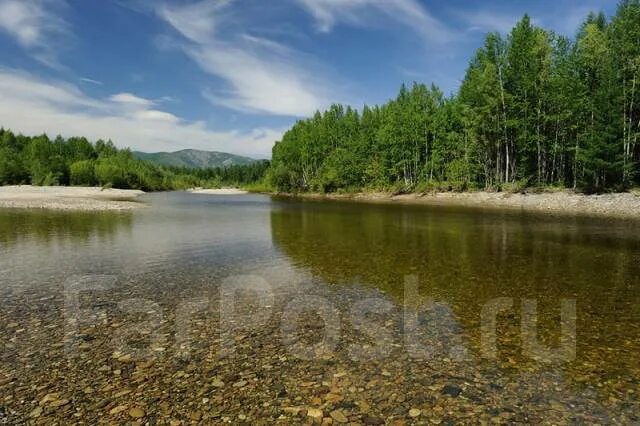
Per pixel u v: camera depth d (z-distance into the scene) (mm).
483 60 60062
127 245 20922
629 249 19172
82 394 6461
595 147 44969
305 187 107750
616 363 7527
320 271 15102
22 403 6184
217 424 5664
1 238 23078
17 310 10570
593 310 10578
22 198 62688
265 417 5836
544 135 55656
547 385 6750
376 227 29016
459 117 68688
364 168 90562
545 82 53969
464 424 5652
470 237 23531
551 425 5633
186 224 31141
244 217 37781
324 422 5707
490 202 51562
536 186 54031
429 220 33656
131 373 7176
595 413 5926
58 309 10672
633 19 45969
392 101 93000
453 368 7379
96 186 132125
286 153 116875
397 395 6445
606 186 46406
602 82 46812
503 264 16219
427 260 17094
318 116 117625
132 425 5633
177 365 7484
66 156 155250
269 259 17344
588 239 22203
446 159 73000
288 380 6934
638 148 49031
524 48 55156
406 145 78812
